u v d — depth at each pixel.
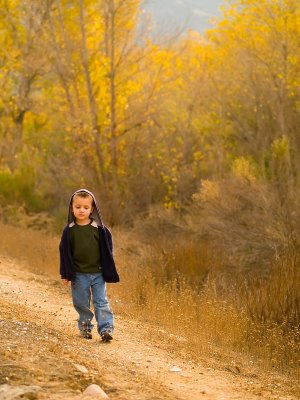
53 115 27.03
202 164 24.12
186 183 23.84
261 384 8.16
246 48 25.09
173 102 25.73
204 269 15.34
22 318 9.52
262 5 24.92
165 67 25.52
